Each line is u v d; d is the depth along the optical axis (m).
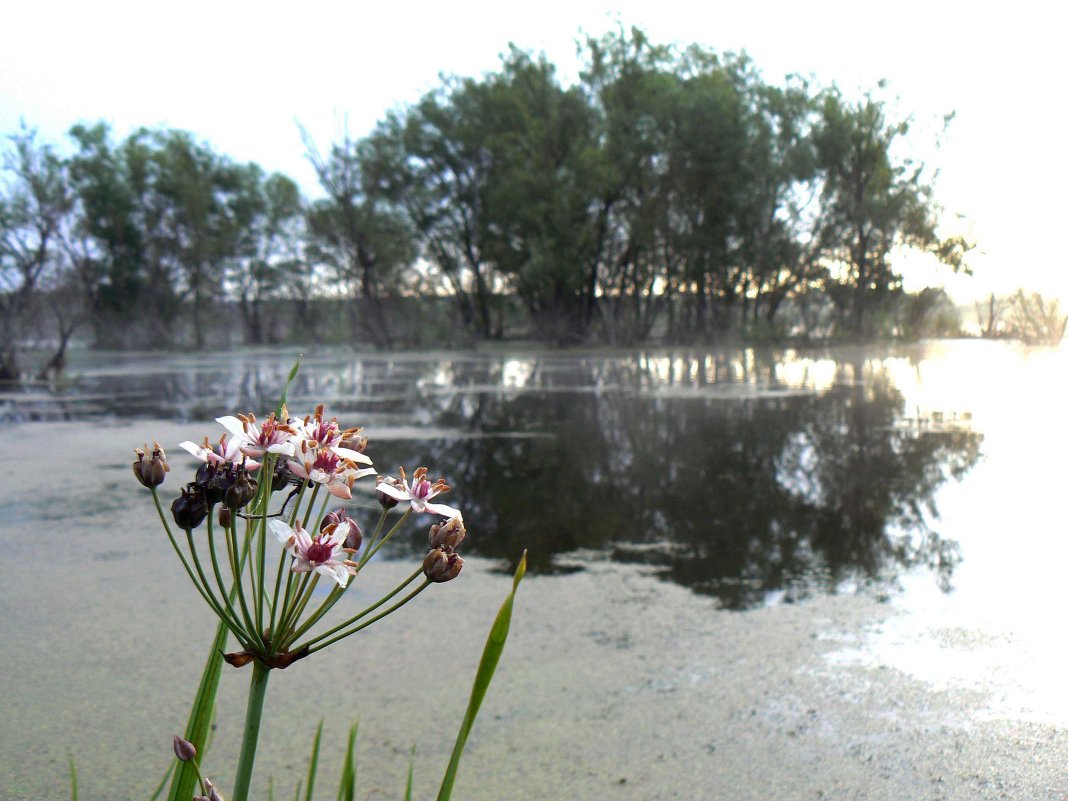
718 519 5.06
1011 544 4.41
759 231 28.12
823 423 8.89
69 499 5.79
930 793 2.20
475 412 10.48
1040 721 2.57
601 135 28.88
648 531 4.82
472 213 32.25
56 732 2.62
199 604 3.72
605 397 12.08
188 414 10.58
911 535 4.64
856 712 2.66
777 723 2.60
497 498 5.70
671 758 2.41
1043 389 12.25
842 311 30.42
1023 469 6.30
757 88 30.58
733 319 29.53
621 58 29.81
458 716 2.69
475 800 2.22
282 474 1.17
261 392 13.76
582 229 28.17
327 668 3.06
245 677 3.01
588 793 2.24
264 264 41.84
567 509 5.36
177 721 2.69
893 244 30.27
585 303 30.27
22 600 3.78
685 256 27.89
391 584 3.98
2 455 7.55
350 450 1.11
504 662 3.09
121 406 11.67
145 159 35.75
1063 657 3.02
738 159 27.02
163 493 5.94
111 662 3.13
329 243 34.56
